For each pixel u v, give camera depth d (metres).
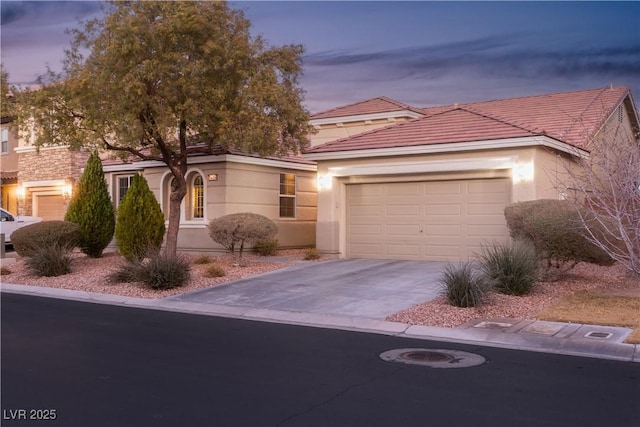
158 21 16.39
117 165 24.08
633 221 10.60
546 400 6.80
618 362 8.54
